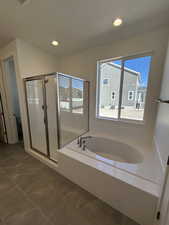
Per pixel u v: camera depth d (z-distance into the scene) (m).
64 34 1.92
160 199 0.98
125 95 2.31
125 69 2.23
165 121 1.25
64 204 1.34
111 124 2.53
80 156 1.70
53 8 1.36
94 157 1.67
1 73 2.57
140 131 2.17
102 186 1.39
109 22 1.61
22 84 2.18
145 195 1.10
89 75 2.61
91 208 1.30
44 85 2.11
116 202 1.30
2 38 2.01
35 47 2.34
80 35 1.95
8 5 1.30
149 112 2.01
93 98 2.68
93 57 2.47
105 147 2.50
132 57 2.10
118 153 2.37
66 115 2.26
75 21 1.60
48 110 2.16
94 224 1.14
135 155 2.04
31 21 1.59
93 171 1.44
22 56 2.12
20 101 2.29
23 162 2.16
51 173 1.87
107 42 2.17
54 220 1.17
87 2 1.27
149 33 1.81
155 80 1.87
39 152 2.34
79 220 1.17
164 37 1.70
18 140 3.12
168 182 0.88
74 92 2.44
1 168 1.98
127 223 1.17
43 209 1.28
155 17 1.48
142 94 2.12
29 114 2.35
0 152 2.52
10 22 1.60
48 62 2.67
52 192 1.51
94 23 1.64
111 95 2.52
